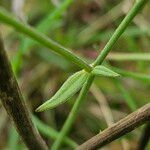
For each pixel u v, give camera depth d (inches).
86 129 7.9
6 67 2.9
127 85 8.4
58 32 8.6
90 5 9.4
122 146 7.6
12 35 8.7
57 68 8.6
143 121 3.7
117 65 8.8
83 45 8.8
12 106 3.2
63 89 3.5
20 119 3.4
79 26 9.2
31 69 8.6
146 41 8.9
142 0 3.6
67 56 3.3
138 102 7.9
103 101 7.9
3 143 8.0
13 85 3.1
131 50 8.3
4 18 2.5
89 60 8.4
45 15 9.1
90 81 3.7
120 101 8.3
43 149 3.7
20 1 8.2
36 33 2.9
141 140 5.4
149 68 8.3
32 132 3.6
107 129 3.8
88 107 8.1
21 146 7.4
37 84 8.5
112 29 9.0
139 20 8.6
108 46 3.6
